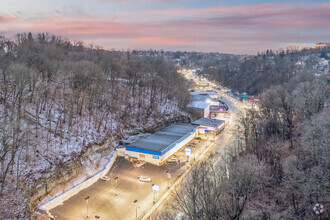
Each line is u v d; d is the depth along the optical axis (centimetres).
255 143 7725
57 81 10006
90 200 5956
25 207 5178
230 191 4797
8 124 6353
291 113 8938
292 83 13038
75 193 6219
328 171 4838
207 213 3978
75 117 8462
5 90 7488
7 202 5066
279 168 6366
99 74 10419
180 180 6931
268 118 9594
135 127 10119
